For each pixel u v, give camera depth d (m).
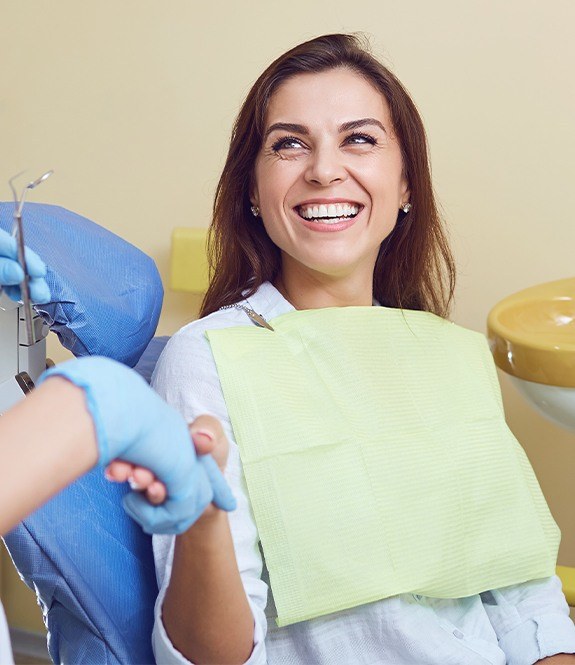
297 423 0.99
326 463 0.98
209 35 1.97
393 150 1.17
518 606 1.10
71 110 2.08
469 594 1.05
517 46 1.82
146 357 1.20
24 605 2.01
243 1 1.94
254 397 0.98
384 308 1.15
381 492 1.00
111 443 0.43
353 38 1.18
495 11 1.82
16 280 0.74
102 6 2.03
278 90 1.14
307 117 1.11
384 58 1.89
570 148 1.83
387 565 0.98
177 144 2.03
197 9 1.97
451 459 1.07
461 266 1.91
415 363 1.14
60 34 2.06
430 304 1.31
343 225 1.12
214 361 0.99
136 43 2.02
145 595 0.91
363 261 1.18
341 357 1.08
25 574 0.86
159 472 0.48
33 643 2.01
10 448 0.41
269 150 1.13
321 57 1.14
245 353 1.00
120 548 0.90
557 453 1.95
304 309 1.18
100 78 2.05
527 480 1.14
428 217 1.27
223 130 1.99
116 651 0.88
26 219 0.97
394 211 1.18
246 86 1.97
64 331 0.93
